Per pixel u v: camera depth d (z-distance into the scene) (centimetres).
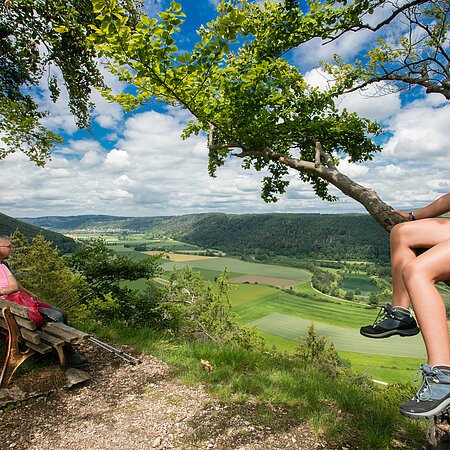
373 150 800
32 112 914
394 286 153
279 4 607
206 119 623
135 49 394
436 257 126
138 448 288
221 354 501
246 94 621
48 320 456
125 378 427
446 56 582
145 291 872
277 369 477
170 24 381
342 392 389
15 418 328
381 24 538
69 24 696
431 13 586
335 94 723
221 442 295
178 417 337
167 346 540
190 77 452
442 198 177
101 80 917
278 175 859
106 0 357
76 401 367
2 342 457
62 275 2089
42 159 867
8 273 416
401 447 290
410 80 609
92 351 511
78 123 985
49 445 292
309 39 594
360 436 306
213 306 2119
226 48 412
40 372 412
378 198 403
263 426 320
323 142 778
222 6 390
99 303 820
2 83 846
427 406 112
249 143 695
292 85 726
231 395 384
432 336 119
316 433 309
